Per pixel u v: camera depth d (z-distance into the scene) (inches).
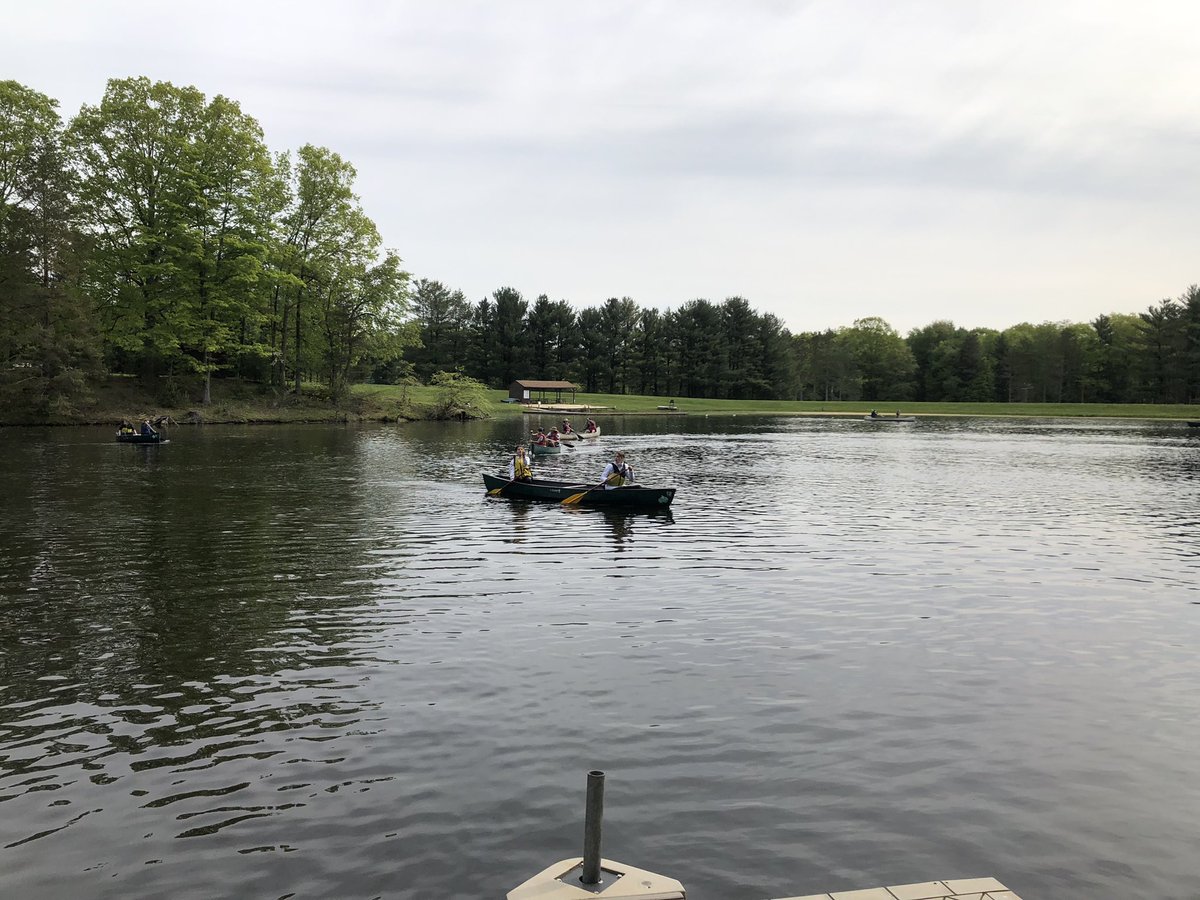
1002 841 286.4
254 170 2501.2
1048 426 3499.0
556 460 1674.5
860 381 6117.1
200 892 254.1
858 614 557.3
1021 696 416.8
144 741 356.8
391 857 271.7
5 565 674.8
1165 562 731.4
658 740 360.5
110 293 2346.2
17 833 286.4
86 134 2279.8
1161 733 374.9
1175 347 4694.9
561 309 5693.9
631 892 238.4
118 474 1262.3
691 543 796.6
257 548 749.9
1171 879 266.1
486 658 461.4
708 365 5575.8
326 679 428.1
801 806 307.0
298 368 2876.5
